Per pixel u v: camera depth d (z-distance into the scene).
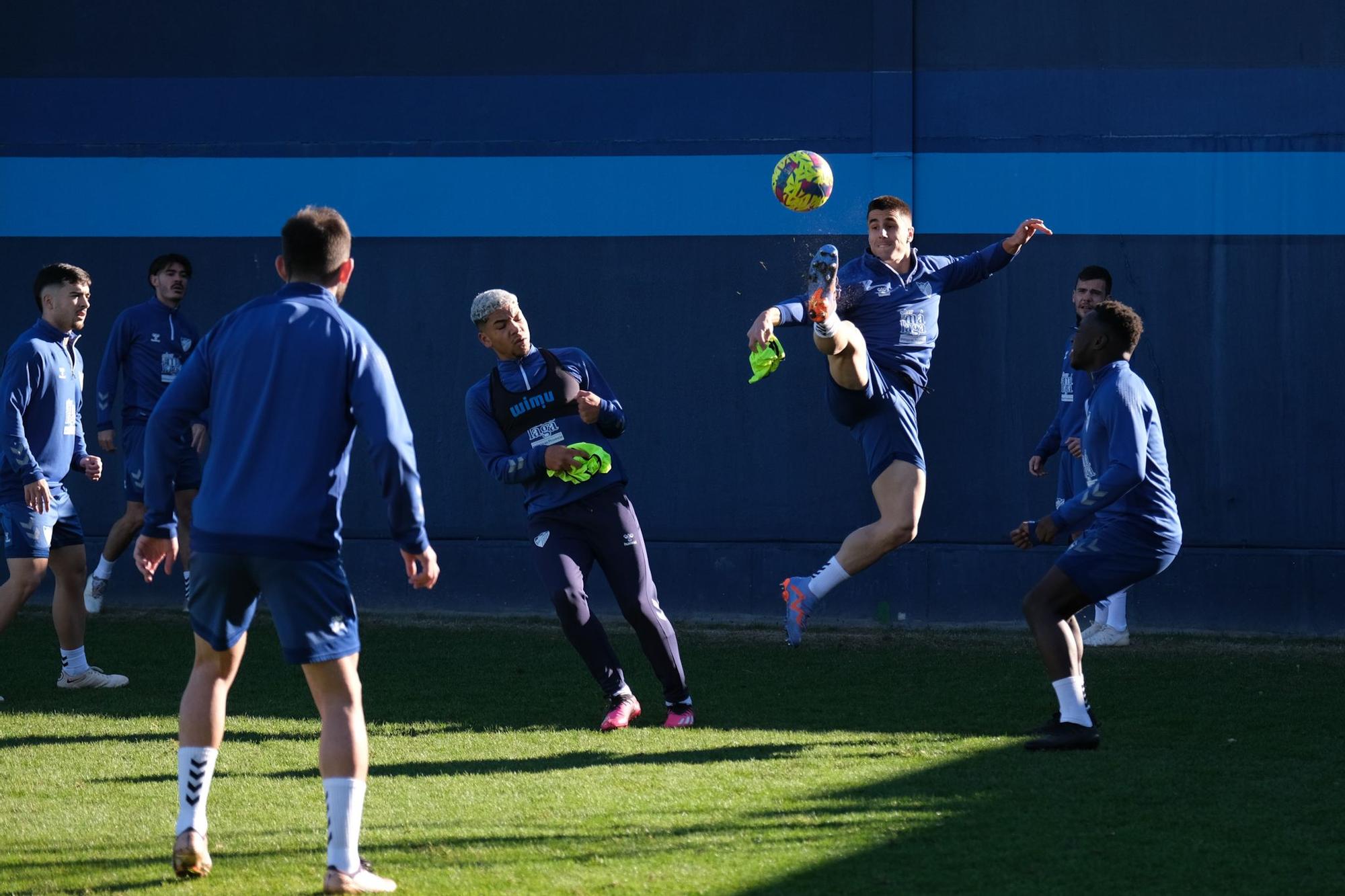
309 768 8.38
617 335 15.24
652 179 15.20
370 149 15.51
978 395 14.85
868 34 14.95
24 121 15.86
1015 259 14.80
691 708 9.90
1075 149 14.78
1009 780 8.04
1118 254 14.73
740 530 15.09
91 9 15.77
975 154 14.89
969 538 14.85
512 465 9.77
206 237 15.70
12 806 7.45
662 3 15.19
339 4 15.52
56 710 10.19
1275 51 14.59
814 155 9.95
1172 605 14.63
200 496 5.97
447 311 15.42
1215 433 14.63
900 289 10.03
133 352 14.34
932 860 6.41
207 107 15.68
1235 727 9.73
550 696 10.99
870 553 9.89
